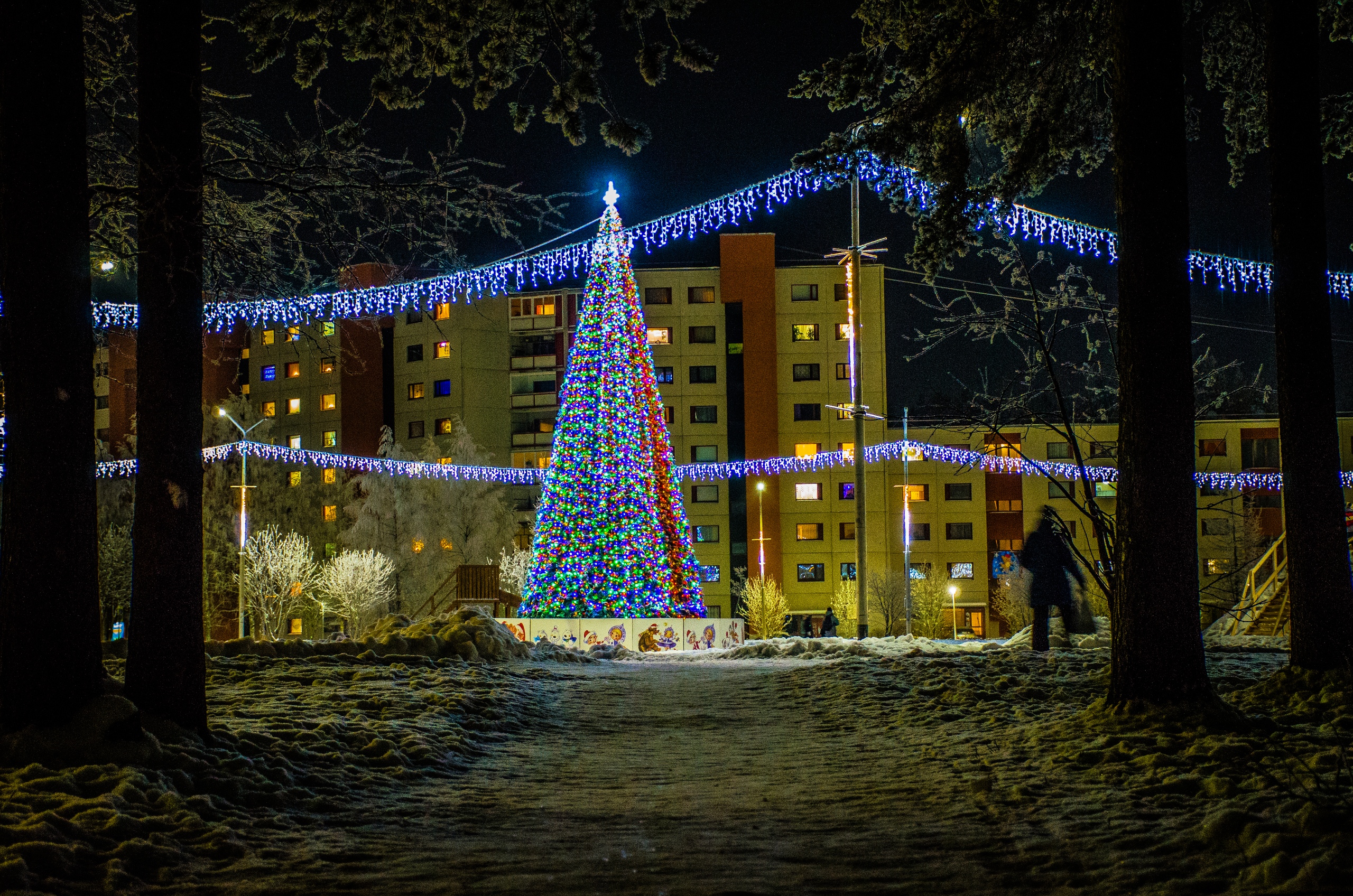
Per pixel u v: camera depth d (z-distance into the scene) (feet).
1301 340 36.52
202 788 23.97
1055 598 51.80
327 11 39.42
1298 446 36.32
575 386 93.09
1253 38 44.62
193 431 28.68
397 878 18.98
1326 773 23.08
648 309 253.85
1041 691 38.75
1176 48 31.55
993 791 25.29
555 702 43.91
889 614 222.48
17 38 24.67
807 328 250.57
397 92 40.68
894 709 39.40
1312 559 35.83
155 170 27.53
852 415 95.55
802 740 35.60
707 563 249.14
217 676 43.34
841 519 245.65
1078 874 18.62
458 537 196.95
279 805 24.07
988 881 18.45
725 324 253.24
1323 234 36.78
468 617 59.88
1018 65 40.11
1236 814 19.70
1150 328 31.24
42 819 19.49
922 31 40.29
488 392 255.70
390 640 54.29
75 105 25.30
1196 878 17.66
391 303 56.75
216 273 32.14
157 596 27.96
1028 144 41.47
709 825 23.34
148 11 28.37
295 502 228.84
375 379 257.96
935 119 39.65
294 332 38.60
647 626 88.99
